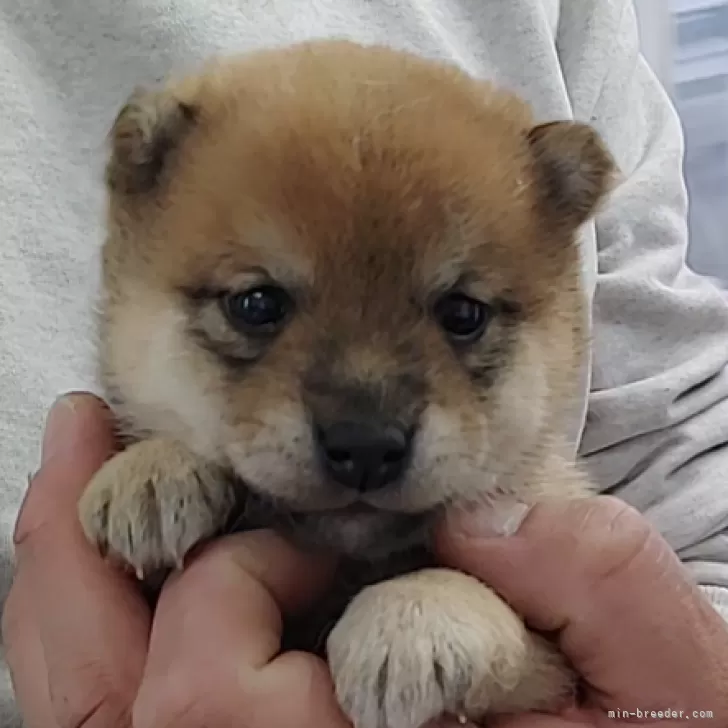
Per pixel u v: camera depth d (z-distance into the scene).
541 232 0.24
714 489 0.32
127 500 0.21
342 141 0.21
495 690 0.20
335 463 0.20
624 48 0.38
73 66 0.32
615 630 0.20
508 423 0.23
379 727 0.19
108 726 0.20
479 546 0.21
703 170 0.53
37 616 0.21
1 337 0.28
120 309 0.24
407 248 0.21
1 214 0.29
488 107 0.25
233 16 0.33
